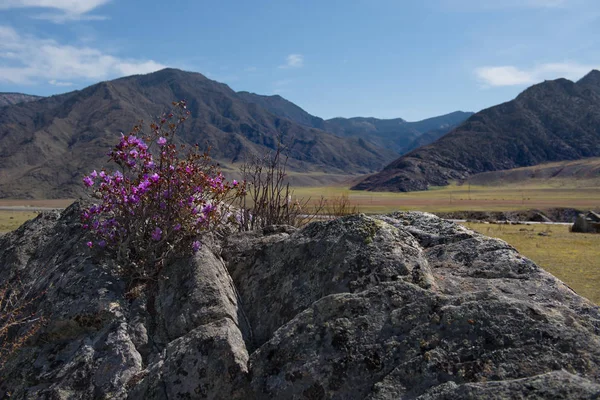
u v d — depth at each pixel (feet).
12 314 13.47
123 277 13.53
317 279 12.06
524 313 9.05
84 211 15.78
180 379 9.94
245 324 12.45
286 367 9.62
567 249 53.88
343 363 9.32
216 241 15.70
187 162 14.58
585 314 10.47
